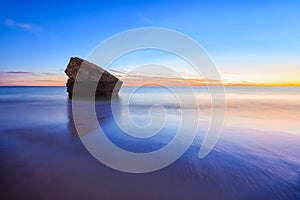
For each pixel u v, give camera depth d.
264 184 4.30
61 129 8.61
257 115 13.48
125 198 3.65
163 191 3.89
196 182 4.25
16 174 4.36
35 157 5.36
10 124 9.60
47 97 29.14
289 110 15.87
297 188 4.16
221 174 4.65
